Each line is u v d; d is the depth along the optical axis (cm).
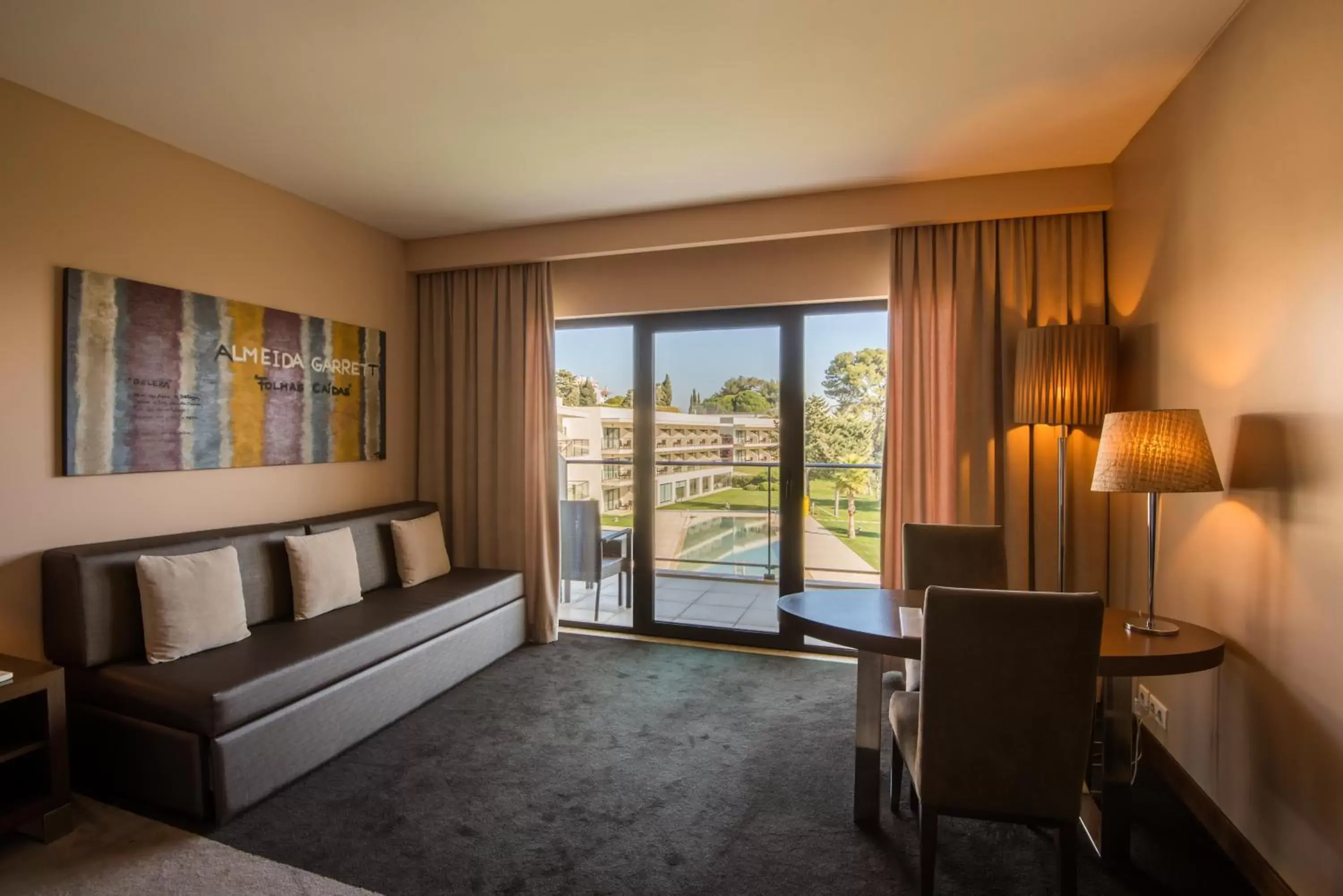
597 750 268
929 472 343
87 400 259
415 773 250
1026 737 164
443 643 327
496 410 427
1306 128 169
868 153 298
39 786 215
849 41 214
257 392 328
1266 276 188
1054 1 194
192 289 299
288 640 273
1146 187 272
